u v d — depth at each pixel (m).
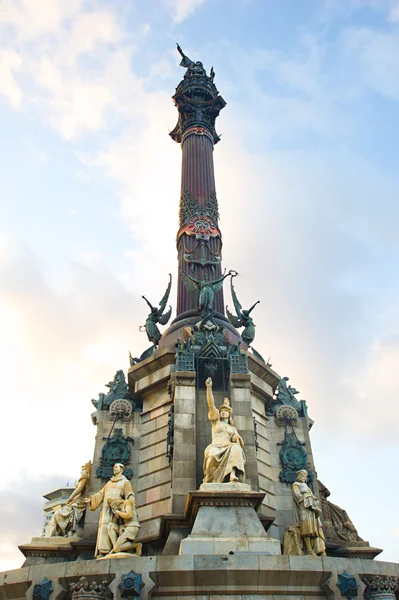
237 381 22.64
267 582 14.59
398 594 15.60
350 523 23.11
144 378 25.55
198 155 35.81
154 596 14.33
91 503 17.92
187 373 22.45
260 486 22.02
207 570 14.37
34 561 20.30
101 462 23.22
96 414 24.98
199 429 21.70
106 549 16.56
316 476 23.64
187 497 17.70
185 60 41.59
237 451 18.31
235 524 16.42
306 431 25.19
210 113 38.94
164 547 18.69
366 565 15.41
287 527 21.05
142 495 22.02
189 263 30.33
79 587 14.05
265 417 25.06
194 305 29.20
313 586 14.79
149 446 23.41
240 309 29.44
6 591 15.27
